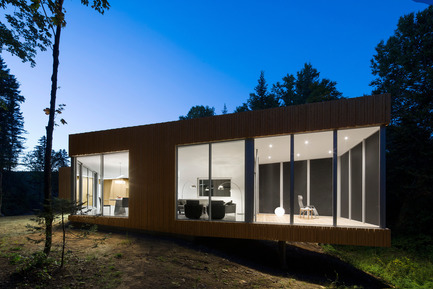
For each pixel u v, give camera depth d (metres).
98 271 4.56
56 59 5.09
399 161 13.84
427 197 12.78
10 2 6.14
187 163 9.21
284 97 32.44
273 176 11.73
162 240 7.46
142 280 4.34
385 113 5.70
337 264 8.55
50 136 4.93
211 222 7.33
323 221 7.78
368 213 7.23
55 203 4.56
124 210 10.49
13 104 33.06
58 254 5.24
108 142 9.27
